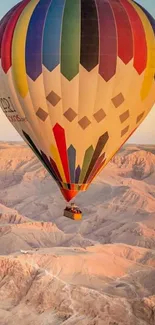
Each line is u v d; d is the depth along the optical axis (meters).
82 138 38.50
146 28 37.06
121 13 36.56
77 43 35.84
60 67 36.34
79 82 36.62
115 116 38.28
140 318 75.44
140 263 105.00
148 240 141.25
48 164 40.41
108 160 40.38
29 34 36.47
